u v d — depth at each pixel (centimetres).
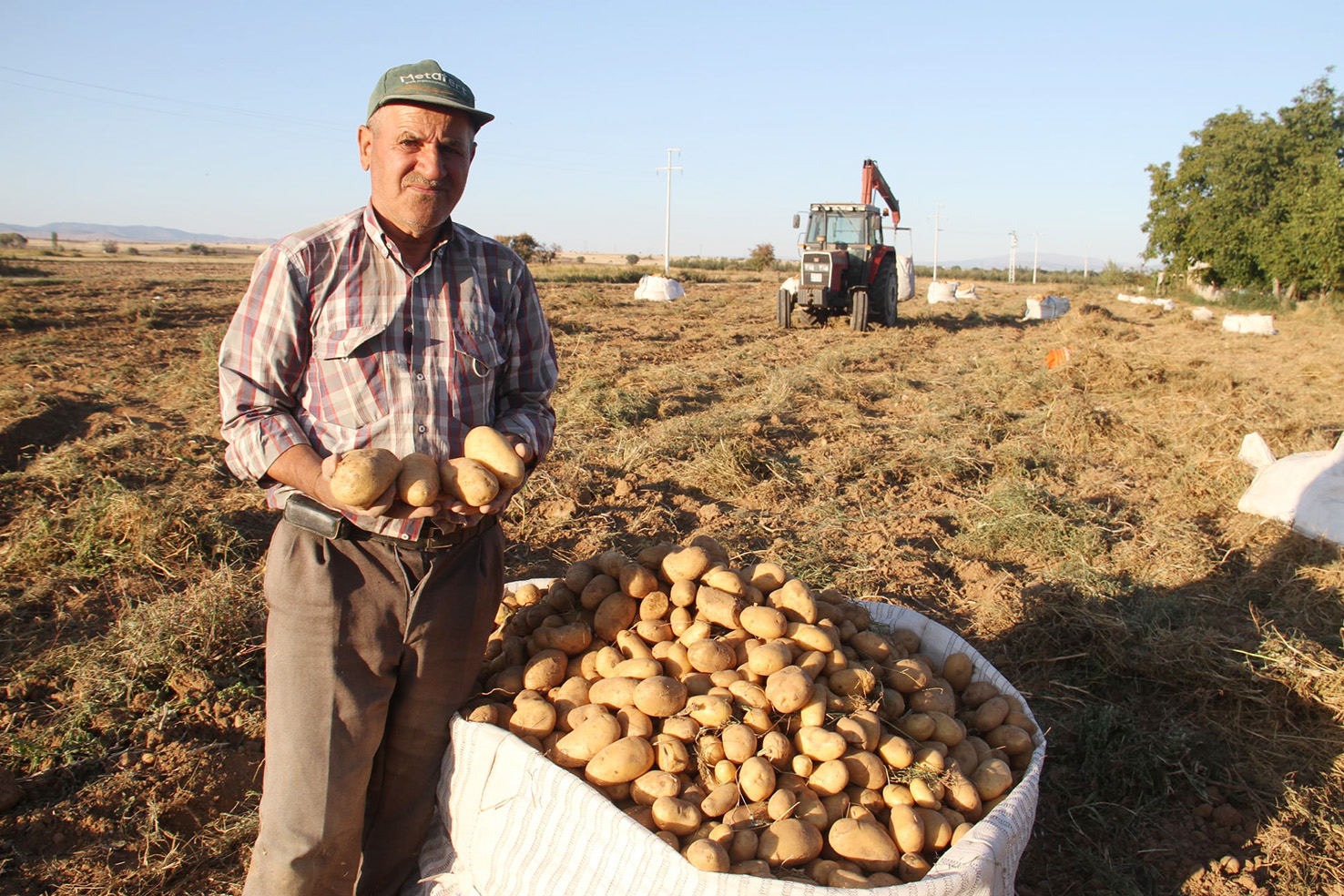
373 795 251
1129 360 1162
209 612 390
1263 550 547
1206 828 316
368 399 220
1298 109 3631
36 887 266
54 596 453
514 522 577
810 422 896
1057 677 412
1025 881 292
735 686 252
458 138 213
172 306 1936
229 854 287
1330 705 367
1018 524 575
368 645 221
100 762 319
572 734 239
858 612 312
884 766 245
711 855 203
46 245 11619
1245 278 3581
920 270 8381
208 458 707
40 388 955
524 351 258
